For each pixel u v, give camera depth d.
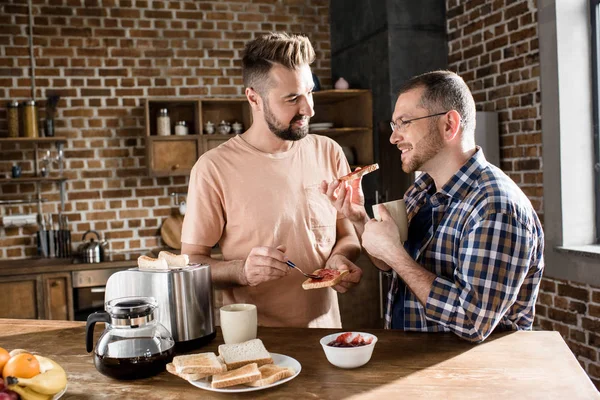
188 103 4.45
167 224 4.54
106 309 1.38
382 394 1.21
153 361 1.34
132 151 4.52
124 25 4.50
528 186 3.51
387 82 4.20
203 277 1.57
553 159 3.26
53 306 3.83
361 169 1.82
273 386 1.27
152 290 1.51
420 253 1.62
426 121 1.54
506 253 1.37
